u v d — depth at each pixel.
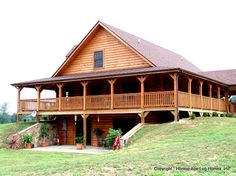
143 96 23.23
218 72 35.69
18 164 16.42
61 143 29.36
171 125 21.09
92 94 29.20
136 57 26.89
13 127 27.95
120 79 26.27
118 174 9.59
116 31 28.47
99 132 27.66
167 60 29.97
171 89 26.39
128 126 26.77
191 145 13.92
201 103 25.27
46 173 10.57
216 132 17.77
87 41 29.39
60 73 30.91
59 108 27.23
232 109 31.67
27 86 29.47
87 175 9.70
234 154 11.59
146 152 13.61
